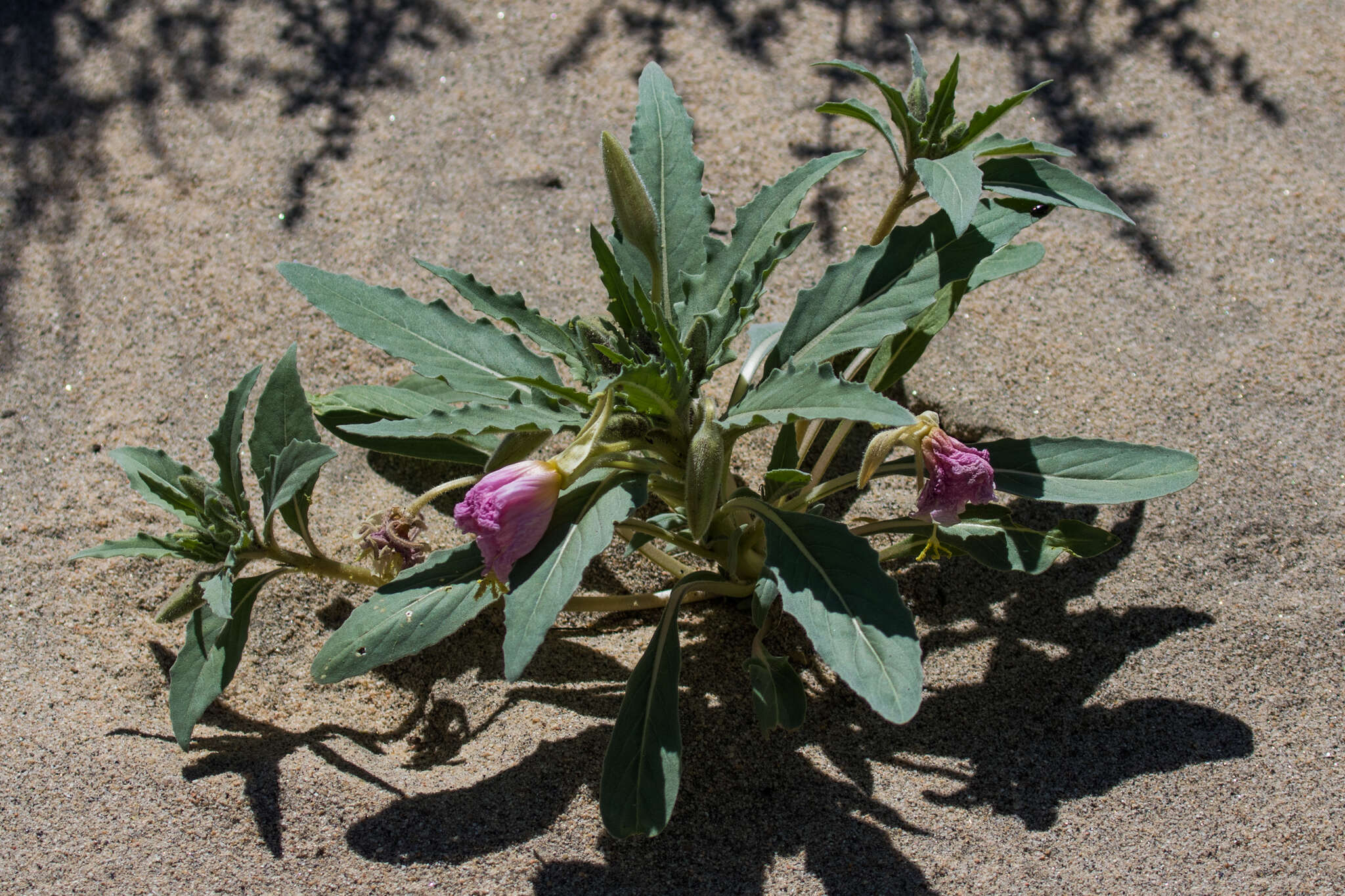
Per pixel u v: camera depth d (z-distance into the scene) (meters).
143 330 0.80
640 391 0.64
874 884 0.65
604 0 0.96
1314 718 0.68
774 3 0.95
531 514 0.63
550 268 0.81
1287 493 0.74
